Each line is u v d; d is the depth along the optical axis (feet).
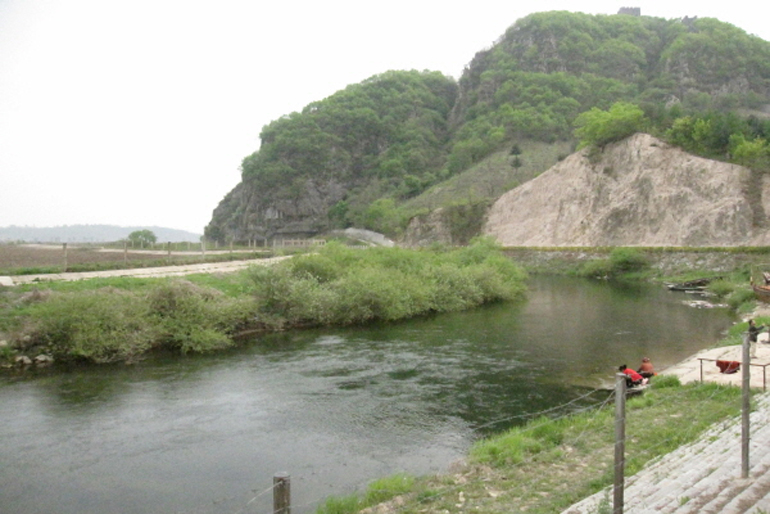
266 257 159.43
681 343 82.48
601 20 564.30
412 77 609.42
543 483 33.01
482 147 435.53
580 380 62.03
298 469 39.32
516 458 37.09
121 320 74.28
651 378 57.36
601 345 81.15
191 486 36.88
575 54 511.81
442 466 39.06
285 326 94.38
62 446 43.65
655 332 91.71
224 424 48.42
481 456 37.86
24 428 47.44
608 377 63.26
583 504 27.68
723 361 57.00
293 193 478.59
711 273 165.99
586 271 200.75
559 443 40.29
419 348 79.00
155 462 40.70
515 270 151.64
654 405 46.60
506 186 324.39
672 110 253.44
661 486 28.25
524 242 255.70
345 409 52.19
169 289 82.69
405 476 36.17
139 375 64.39
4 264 116.88
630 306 124.26
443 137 541.75
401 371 66.13
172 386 59.93
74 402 54.44
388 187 455.63
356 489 35.76
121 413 51.31
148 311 78.89
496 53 552.00
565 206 248.93
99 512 33.55
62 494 35.86
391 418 49.70
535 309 119.96
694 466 30.76
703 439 36.68
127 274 103.55
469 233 289.94
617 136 250.37
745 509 23.32
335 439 44.88
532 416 49.73
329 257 122.72
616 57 506.48
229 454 42.06
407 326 97.60
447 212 302.45
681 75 459.73
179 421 49.21
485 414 50.62
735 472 28.30
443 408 52.37
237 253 156.97
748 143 203.10
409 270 126.52
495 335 89.15
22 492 36.14
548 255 227.20
